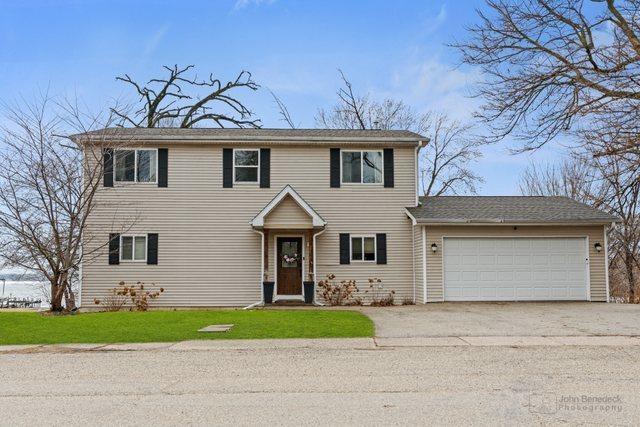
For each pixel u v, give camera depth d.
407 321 14.70
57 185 18.94
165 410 6.57
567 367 8.78
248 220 21.17
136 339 12.23
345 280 21.14
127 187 20.91
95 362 9.76
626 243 27.33
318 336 12.38
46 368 9.23
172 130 22.36
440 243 20.41
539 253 20.42
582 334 12.25
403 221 21.48
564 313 16.20
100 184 20.75
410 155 21.75
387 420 6.04
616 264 29.55
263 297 20.39
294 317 15.48
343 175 21.58
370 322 14.40
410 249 21.34
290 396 7.18
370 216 21.44
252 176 21.39
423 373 8.48
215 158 21.31
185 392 7.47
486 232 20.45
